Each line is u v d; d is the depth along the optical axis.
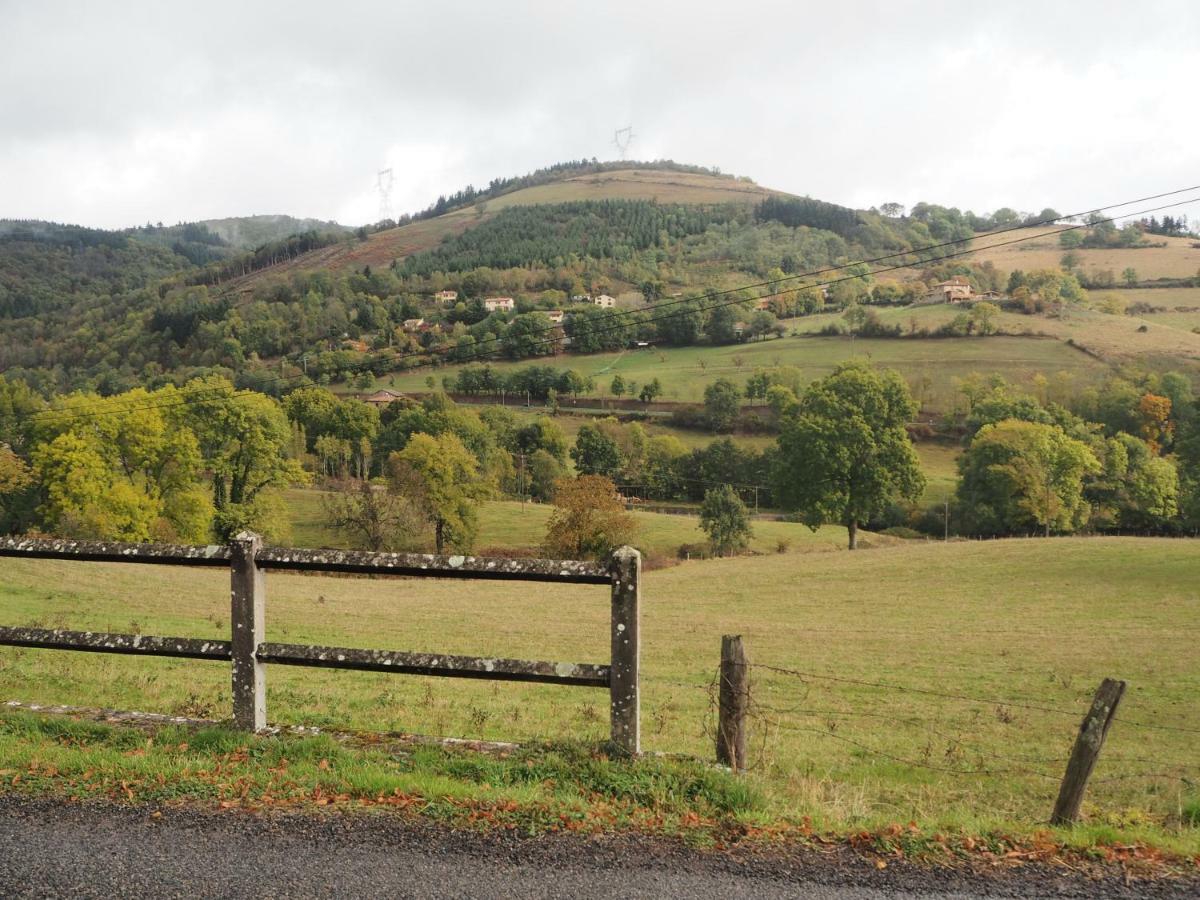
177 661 17.91
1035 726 19.61
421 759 6.04
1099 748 5.96
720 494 80.00
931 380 148.75
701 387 159.25
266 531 69.88
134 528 61.00
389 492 71.62
